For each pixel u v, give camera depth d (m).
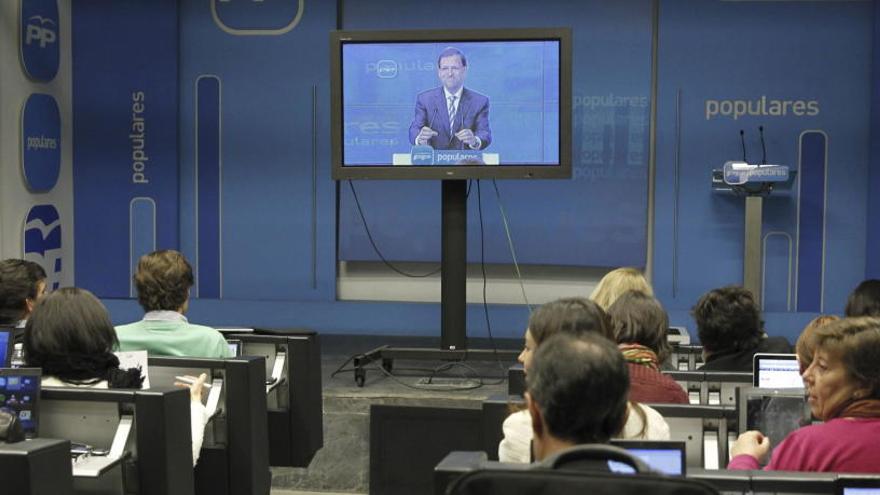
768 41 15.65
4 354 7.85
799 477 3.68
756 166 14.43
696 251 15.97
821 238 15.77
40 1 15.97
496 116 12.71
